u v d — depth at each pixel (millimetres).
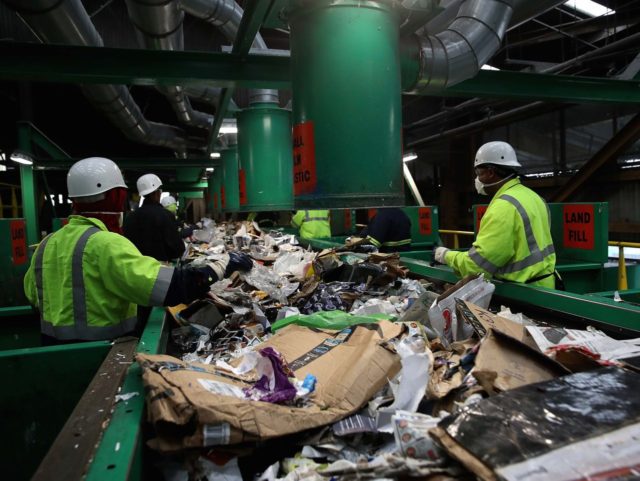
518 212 2799
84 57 4324
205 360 2291
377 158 2721
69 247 2111
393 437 1378
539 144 11602
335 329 2391
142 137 10797
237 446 1307
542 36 9781
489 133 12938
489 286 2391
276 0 3207
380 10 2701
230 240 7051
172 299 2008
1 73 4176
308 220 7891
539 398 1221
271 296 3348
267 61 4746
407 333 2045
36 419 1940
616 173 9227
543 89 5609
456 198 13789
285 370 1694
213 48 9773
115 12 8594
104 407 1411
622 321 2168
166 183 18578
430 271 3682
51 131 15836
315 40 2689
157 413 1244
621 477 937
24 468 1934
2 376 1913
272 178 6684
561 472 955
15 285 5012
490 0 4023
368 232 5691
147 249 4367
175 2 4340
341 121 2680
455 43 3924
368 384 1554
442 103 11883
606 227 4188
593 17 9117
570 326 2477
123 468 1059
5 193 14570
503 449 1025
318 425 1399
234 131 8664
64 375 1950
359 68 2668
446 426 1135
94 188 2227
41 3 3816
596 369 1403
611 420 1101
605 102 5949
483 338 1719
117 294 2066
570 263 4484
